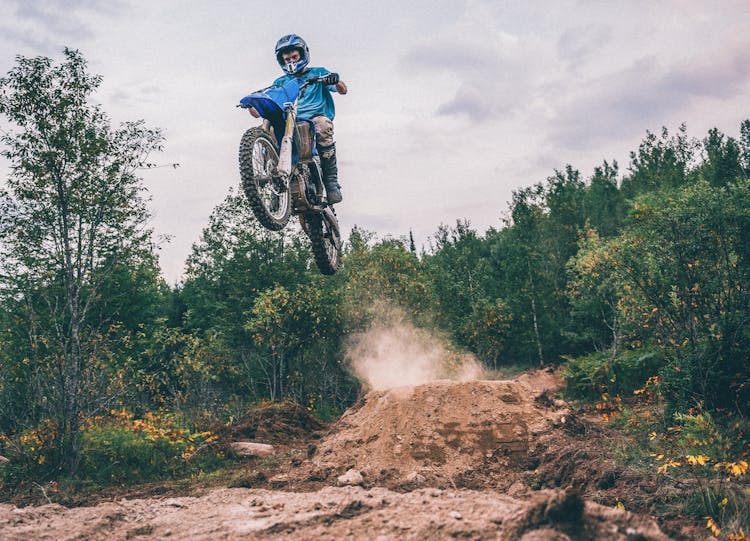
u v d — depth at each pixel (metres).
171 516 6.33
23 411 12.53
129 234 12.95
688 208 12.14
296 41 5.63
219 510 6.42
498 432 9.83
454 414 10.30
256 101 5.04
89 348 12.74
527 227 30.58
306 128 5.24
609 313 23.47
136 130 12.70
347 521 5.30
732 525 6.12
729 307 11.76
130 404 13.80
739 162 27.23
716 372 11.31
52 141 11.99
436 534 4.52
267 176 4.84
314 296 22.70
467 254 33.88
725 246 11.91
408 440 9.90
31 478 10.90
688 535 6.03
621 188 37.09
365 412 11.43
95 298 13.09
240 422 16.23
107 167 12.60
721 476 7.61
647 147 36.00
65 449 11.25
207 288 28.31
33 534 5.68
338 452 10.23
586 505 4.59
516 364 29.66
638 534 4.23
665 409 11.70
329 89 5.80
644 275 12.84
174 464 11.77
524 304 28.94
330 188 5.68
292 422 15.95
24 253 12.23
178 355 18.06
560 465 8.67
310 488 8.64
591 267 16.05
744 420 10.23
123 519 6.40
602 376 17.62
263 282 25.31
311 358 23.52
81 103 12.41
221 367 20.14
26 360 12.48
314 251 5.74
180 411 15.88
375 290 23.00
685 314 12.20
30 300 12.45
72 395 11.45
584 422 10.54
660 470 7.63
